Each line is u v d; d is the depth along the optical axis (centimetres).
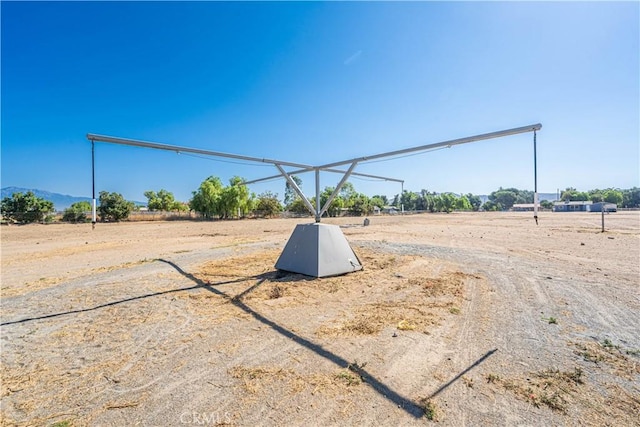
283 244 1071
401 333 319
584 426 179
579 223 2170
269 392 219
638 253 805
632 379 229
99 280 570
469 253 823
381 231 1617
